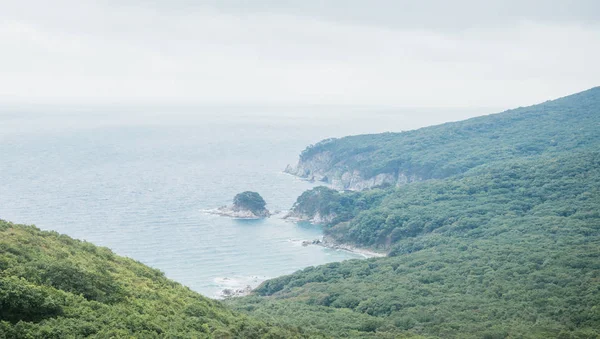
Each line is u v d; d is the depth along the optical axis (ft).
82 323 195.93
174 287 307.58
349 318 459.32
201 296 315.99
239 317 299.38
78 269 241.76
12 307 194.70
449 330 418.51
